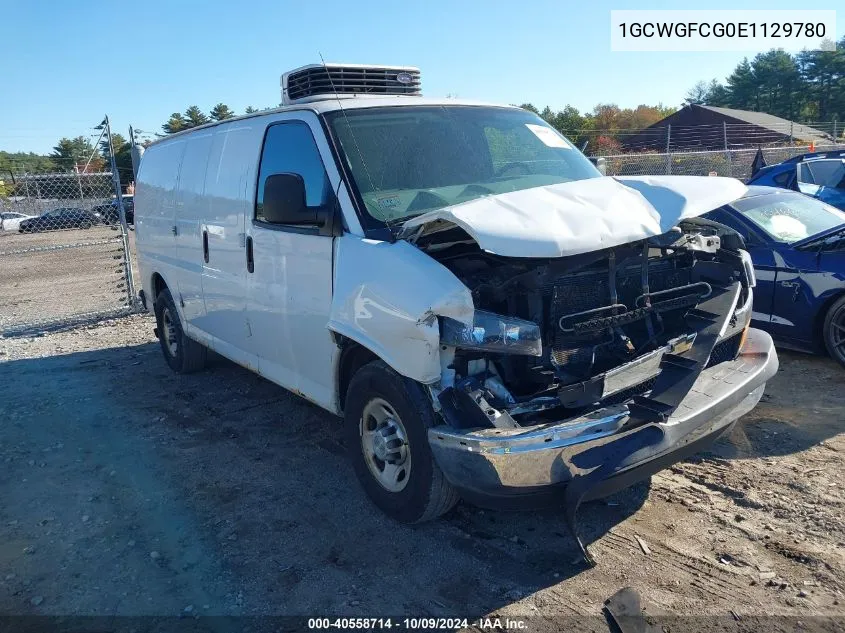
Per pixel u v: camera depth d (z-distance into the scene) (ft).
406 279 11.00
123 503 14.29
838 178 33.30
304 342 14.32
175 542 12.67
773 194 23.98
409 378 11.50
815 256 20.10
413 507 12.09
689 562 11.23
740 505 12.87
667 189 11.82
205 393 21.34
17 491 15.03
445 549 12.03
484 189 13.88
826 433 15.74
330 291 13.10
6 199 63.77
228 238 16.97
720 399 11.49
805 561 11.07
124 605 10.87
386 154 13.69
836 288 19.52
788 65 214.07
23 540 12.94
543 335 11.21
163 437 17.85
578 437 10.18
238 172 16.55
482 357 11.14
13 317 36.99
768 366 12.76
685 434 10.82
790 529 11.98
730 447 15.29
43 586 11.45
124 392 21.90
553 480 10.30
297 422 18.47
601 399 10.70
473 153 14.62
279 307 14.94
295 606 10.70
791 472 13.98
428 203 13.14
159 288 23.72
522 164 15.12
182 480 15.25
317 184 13.65
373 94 16.10
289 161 14.64
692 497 13.21
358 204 12.74
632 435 10.51
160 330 24.11
